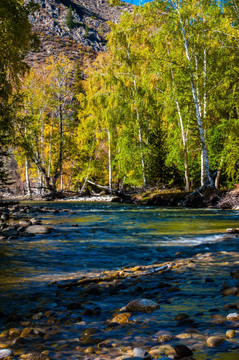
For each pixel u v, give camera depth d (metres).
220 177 24.09
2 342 2.42
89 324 2.68
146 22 23.30
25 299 3.55
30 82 32.03
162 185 28.62
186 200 20.53
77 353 2.10
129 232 9.37
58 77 33.69
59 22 166.88
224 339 2.06
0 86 19.20
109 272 4.82
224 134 21.78
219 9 21.14
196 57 22.17
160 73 24.39
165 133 28.75
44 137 36.69
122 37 25.77
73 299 3.49
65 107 34.53
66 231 9.66
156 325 2.51
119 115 28.64
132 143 29.20
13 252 6.49
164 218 13.21
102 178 43.22
